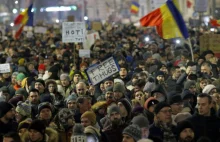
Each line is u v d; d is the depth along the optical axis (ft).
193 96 72.90
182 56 118.93
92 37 157.48
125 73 93.81
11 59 129.18
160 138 56.18
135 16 447.42
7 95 84.23
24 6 433.48
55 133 58.23
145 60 119.65
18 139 53.57
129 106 65.57
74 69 102.37
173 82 85.97
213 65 97.81
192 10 364.17
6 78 103.65
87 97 69.05
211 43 123.75
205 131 56.70
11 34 253.85
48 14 387.96
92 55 134.92
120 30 240.32
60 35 225.76
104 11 472.03
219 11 234.17
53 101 77.15
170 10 106.63
